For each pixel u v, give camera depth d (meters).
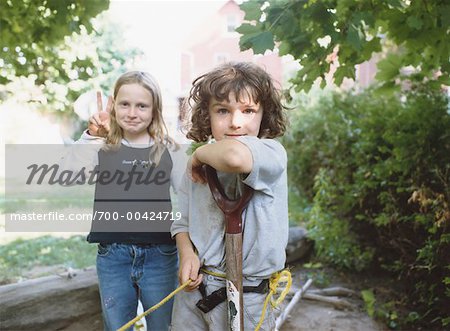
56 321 3.27
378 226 4.05
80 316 3.36
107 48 11.12
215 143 1.63
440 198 3.30
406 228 3.75
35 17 3.36
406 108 3.96
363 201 4.21
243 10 2.30
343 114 5.27
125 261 2.30
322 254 4.85
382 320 3.62
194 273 1.75
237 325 1.64
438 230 3.39
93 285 3.46
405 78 3.42
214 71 1.79
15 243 5.46
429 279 3.52
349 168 4.55
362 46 2.61
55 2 3.12
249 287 1.73
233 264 1.65
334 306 3.86
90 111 2.65
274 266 1.73
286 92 2.41
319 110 6.56
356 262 4.50
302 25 2.38
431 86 3.29
